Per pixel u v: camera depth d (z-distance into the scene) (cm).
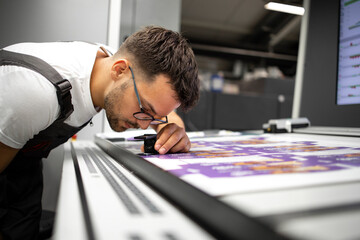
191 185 27
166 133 59
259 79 288
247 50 504
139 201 31
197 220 26
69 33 142
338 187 25
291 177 29
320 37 104
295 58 513
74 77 73
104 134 109
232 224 21
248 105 254
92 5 144
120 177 43
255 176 30
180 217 26
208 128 239
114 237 22
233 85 438
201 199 25
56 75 66
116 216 26
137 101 75
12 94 59
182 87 71
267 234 17
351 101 90
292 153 52
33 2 137
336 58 96
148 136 59
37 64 65
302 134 96
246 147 65
